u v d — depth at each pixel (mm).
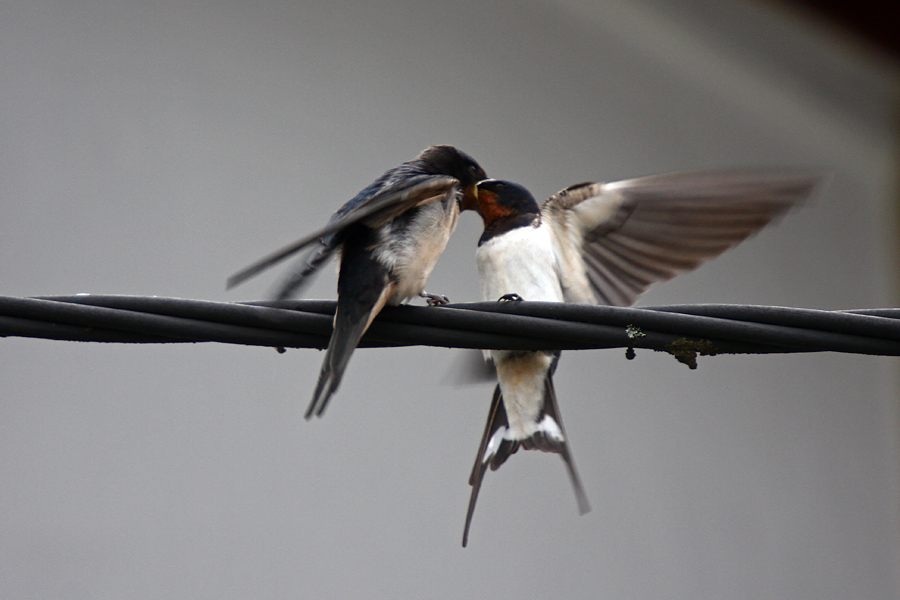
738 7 14602
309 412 4699
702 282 14484
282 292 5344
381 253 5395
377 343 5297
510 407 6027
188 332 5000
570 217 6703
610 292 6590
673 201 6578
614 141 14258
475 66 13695
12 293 10609
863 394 15031
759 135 15484
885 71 15438
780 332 4992
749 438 13859
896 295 15188
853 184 15812
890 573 13656
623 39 14805
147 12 12102
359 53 13086
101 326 4926
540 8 14359
